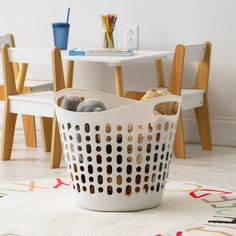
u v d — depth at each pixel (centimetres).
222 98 323
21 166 277
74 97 194
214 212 190
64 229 175
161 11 329
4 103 304
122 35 340
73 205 196
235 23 316
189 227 176
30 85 317
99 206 189
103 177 185
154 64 335
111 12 340
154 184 191
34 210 191
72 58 275
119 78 287
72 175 192
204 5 320
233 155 302
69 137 188
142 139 183
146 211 190
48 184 224
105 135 181
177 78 287
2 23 366
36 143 318
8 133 289
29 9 358
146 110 181
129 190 188
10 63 286
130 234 170
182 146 292
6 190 215
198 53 301
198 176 259
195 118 329
